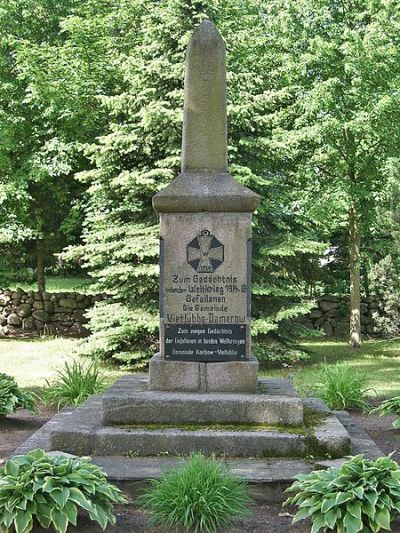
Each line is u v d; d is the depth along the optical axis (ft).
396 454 23.88
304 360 50.21
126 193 44.78
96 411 23.82
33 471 16.65
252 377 22.94
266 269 46.73
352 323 57.47
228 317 23.22
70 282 79.61
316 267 50.80
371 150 53.98
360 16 51.57
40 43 61.26
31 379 40.91
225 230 23.18
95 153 44.34
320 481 16.88
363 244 65.36
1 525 16.07
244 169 42.39
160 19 43.55
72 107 54.70
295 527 16.78
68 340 59.57
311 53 52.49
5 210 58.29
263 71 52.08
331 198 52.01
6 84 57.21
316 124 49.80
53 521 15.71
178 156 42.80
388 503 16.14
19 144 58.65
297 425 21.57
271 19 54.19
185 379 22.99
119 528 16.78
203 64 23.85
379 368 46.16
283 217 47.67
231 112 42.27
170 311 23.25
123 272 42.96
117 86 55.52
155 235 43.45
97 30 55.42
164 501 16.88
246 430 21.12
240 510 17.15
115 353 44.34
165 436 20.74
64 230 58.08
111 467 19.61
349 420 26.53
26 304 65.26
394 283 63.46
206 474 17.46
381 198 55.06
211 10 43.39
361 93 50.62
